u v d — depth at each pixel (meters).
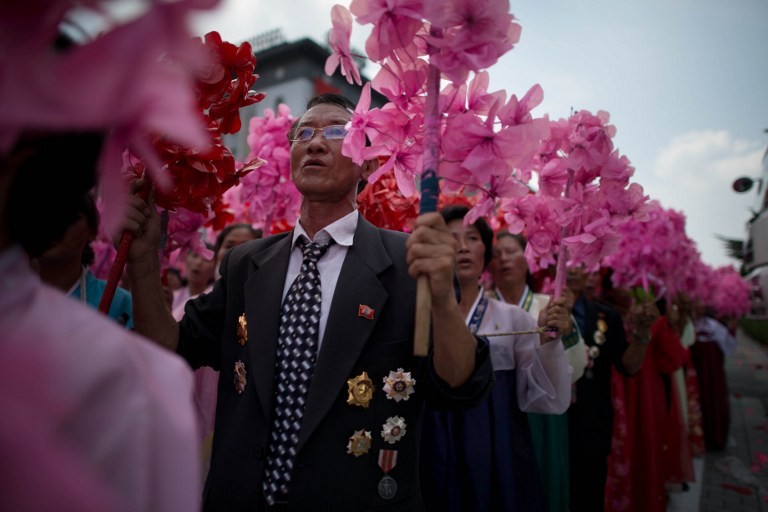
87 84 0.42
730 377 13.41
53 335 0.51
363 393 1.29
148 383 0.59
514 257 2.94
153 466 0.57
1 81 0.41
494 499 2.03
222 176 1.48
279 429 1.31
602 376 2.96
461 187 1.30
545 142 1.81
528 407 2.11
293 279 1.50
